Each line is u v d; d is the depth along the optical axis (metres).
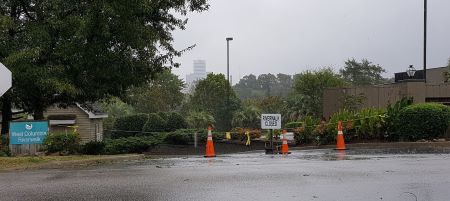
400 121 18.05
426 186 8.26
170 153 21.48
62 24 16.77
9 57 16.20
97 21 16.72
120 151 20.30
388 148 16.44
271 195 7.73
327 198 7.48
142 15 18.89
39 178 9.84
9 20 16.75
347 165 11.31
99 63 17.75
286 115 43.12
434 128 17.38
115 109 56.31
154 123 32.31
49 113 34.03
